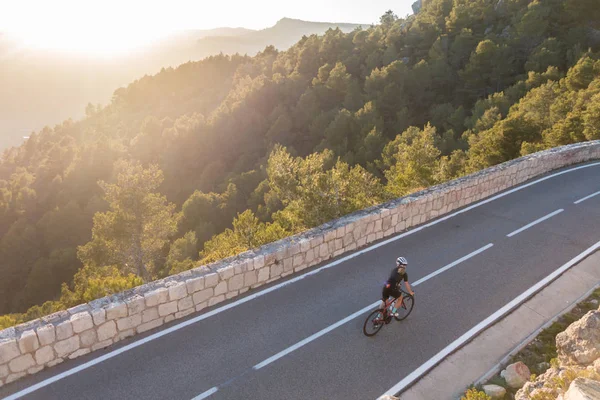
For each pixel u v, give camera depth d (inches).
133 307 307.0
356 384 273.7
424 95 2965.1
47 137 5984.3
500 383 270.1
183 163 3491.6
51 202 3378.4
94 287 476.4
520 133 1180.5
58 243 2719.0
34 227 2957.7
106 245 864.3
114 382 268.8
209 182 3191.4
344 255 446.3
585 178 746.8
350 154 2378.2
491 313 350.6
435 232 509.0
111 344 301.3
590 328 214.4
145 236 890.1
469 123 2239.2
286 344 309.1
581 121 1154.0
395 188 768.9
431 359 298.5
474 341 318.3
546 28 2864.2
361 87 3403.1
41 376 270.5
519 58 2822.3
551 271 416.2
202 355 294.7
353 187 609.0
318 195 582.9
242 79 5078.7
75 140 5615.2
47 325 276.2
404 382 276.7
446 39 3287.4
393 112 2856.8
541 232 511.5
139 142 3720.5
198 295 342.0
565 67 2482.8
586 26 2778.1
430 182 811.4
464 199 600.4
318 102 3348.9
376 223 479.5
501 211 580.7
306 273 408.2
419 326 335.0
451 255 451.5
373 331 323.6
